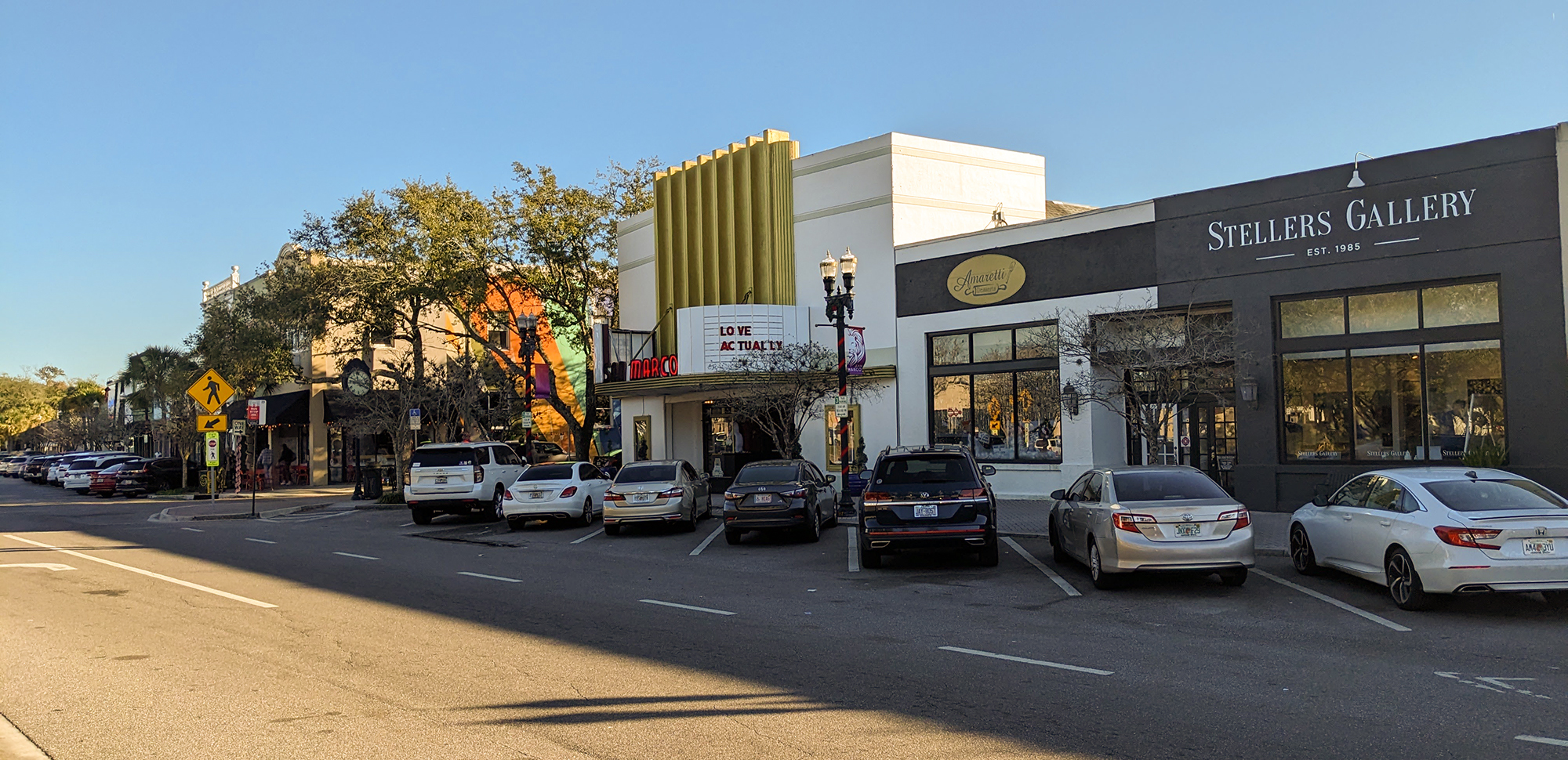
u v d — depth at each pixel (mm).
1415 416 17578
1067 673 7977
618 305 37219
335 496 37062
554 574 14836
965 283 24234
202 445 45438
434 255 32406
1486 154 16781
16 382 114250
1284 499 18719
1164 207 20500
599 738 6371
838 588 12953
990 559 14352
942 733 6359
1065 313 22109
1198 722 6527
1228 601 11227
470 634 10039
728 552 17297
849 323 26812
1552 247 16125
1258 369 19047
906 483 14125
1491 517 9727
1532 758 5719
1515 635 9117
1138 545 11445
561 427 48844
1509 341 16453
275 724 6793
